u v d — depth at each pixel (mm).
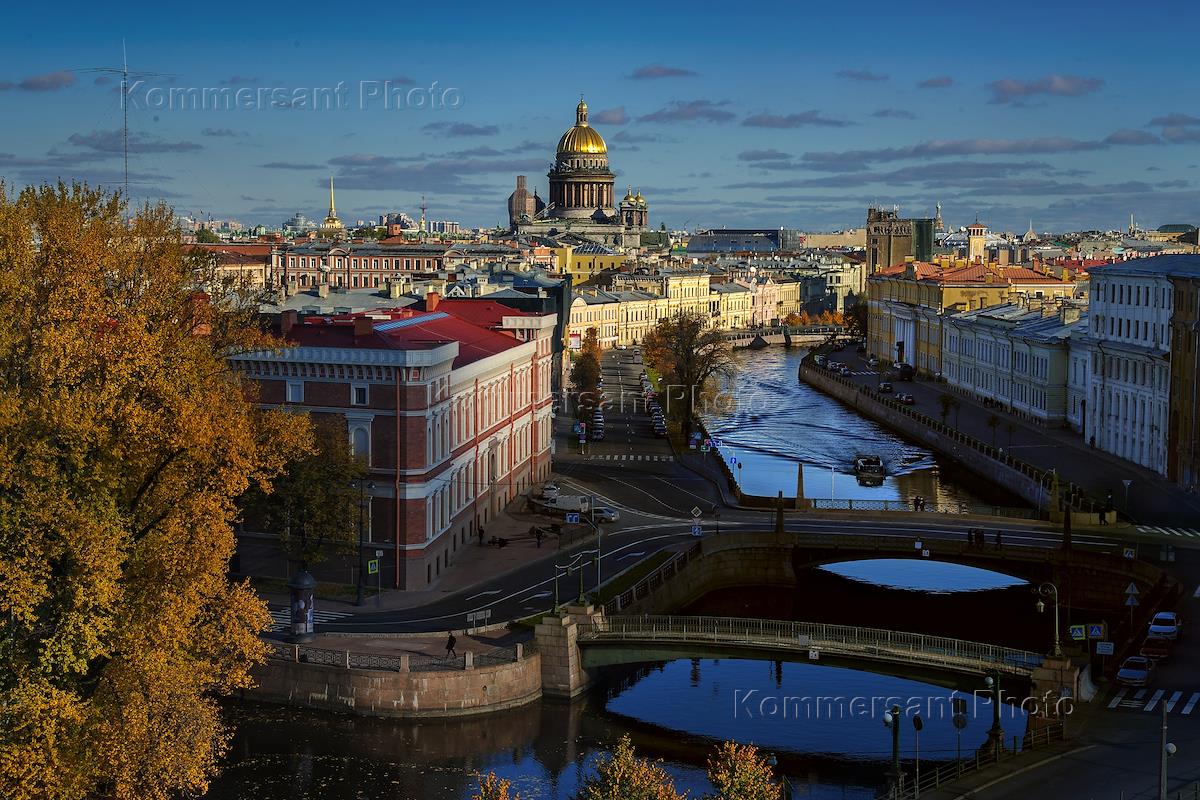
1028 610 121688
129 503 70688
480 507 133625
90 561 63812
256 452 77000
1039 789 73375
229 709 91625
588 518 138125
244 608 73625
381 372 109938
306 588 96625
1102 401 184250
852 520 139625
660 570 116188
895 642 92062
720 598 125625
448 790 79312
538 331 158375
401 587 111062
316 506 106875
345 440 110688
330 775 81125
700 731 90188
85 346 68375
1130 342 174875
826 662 92188
